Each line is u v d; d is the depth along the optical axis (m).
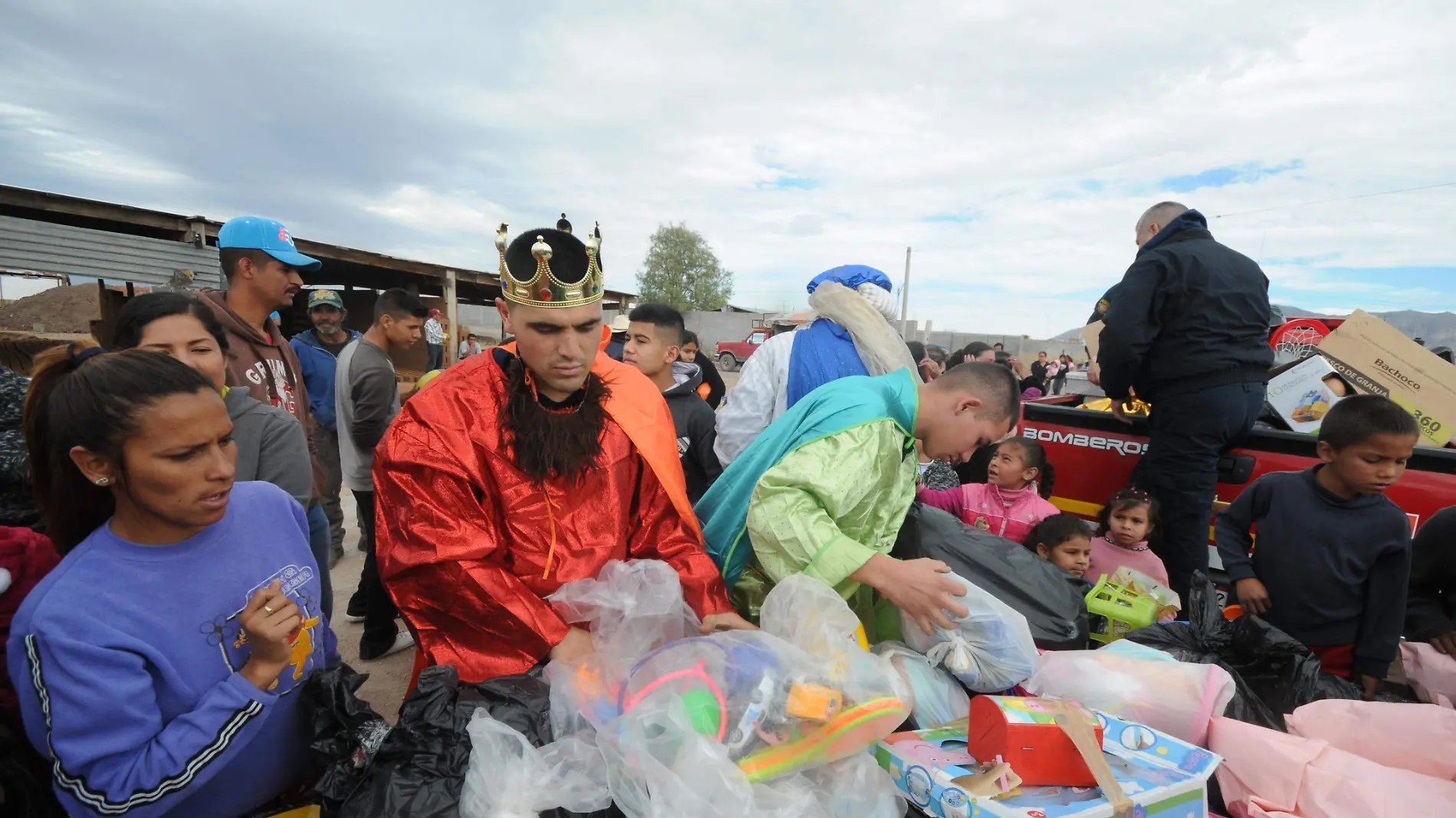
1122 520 3.00
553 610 1.59
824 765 1.38
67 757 1.11
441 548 1.53
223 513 1.23
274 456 2.00
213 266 7.74
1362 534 2.33
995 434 1.85
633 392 1.86
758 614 1.97
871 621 1.93
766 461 1.90
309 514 2.35
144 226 7.84
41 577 1.48
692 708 1.31
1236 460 3.27
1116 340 3.14
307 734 1.47
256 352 2.53
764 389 2.71
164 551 1.26
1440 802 1.48
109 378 1.13
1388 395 3.37
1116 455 3.55
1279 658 1.97
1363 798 1.47
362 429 3.21
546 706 1.36
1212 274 2.98
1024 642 1.66
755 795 1.24
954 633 1.67
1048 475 3.51
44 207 6.82
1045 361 16.78
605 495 1.72
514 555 1.65
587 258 1.55
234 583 1.34
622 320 4.43
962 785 1.27
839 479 1.68
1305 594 2.41
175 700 1.24
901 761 1.40
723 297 56.66
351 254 10.72
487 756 1.21
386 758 1.25
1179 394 3.07
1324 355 3.52
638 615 1.58
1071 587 2.00
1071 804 1.24
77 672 1.11
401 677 3.11
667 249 55.34
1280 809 1.55
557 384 1.63
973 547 2.02
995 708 1.35
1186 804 1.31
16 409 1.72
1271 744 1.60
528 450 1.61
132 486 1.16
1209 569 3.30
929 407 1.85
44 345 2.38
